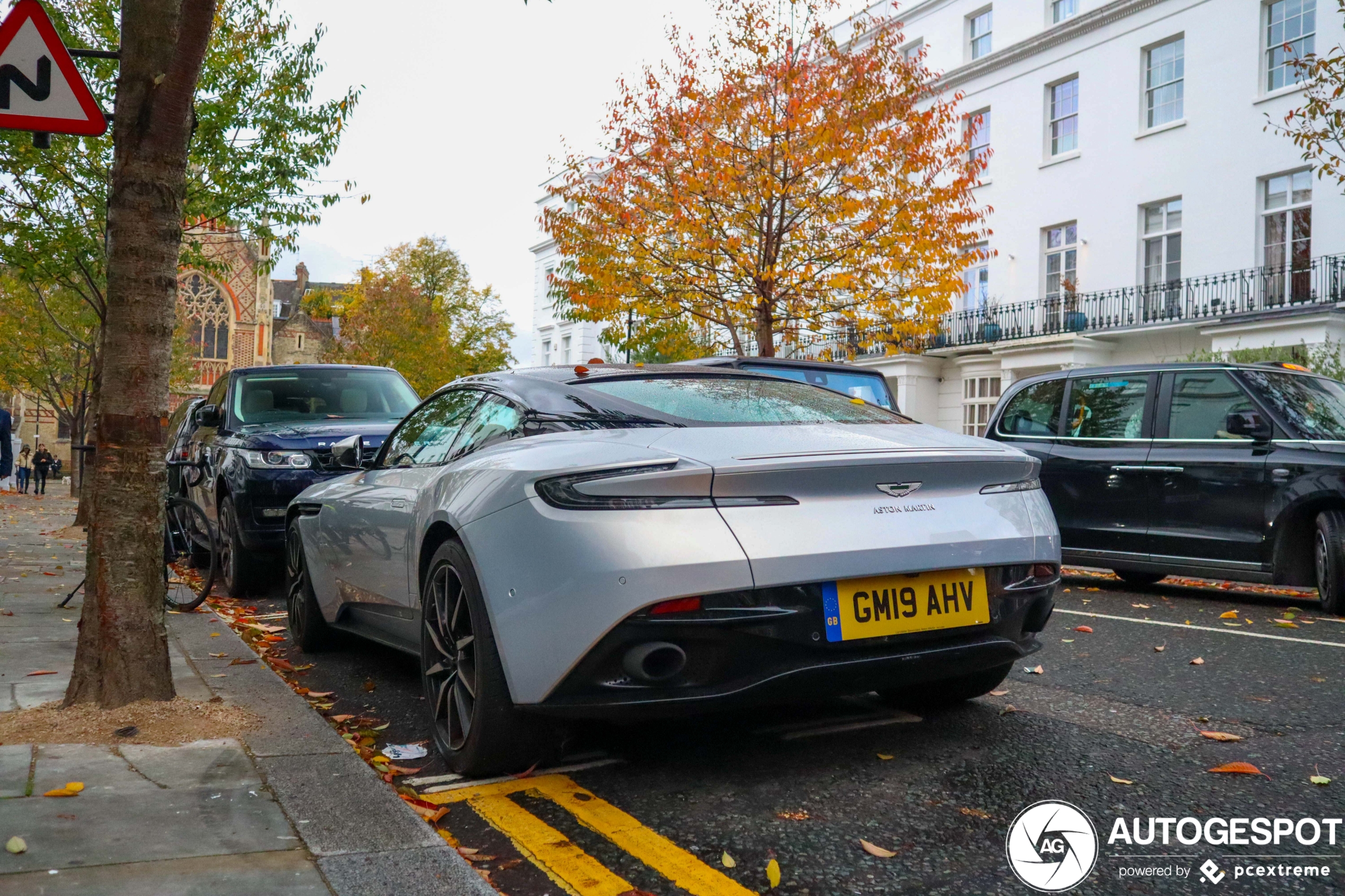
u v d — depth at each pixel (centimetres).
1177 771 322
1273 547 704
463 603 334
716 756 343
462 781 324
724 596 283
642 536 284
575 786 315
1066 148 2316
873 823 281
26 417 6003
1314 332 1764
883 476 311
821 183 1691
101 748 329
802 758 339
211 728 356
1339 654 517
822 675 294
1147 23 2127
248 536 743
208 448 869
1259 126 1941
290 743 345
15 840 244
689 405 362
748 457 299
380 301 4641
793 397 392
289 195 1371
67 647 511
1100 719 386
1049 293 2353
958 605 313
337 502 500
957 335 2497
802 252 1661
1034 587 330
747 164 1614
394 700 446
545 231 1747
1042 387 891
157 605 381
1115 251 2191
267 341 6456
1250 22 1961
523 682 300
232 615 685
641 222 1642
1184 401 779
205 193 1313
